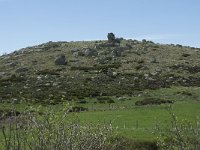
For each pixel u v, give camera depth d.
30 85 99.25
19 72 116.56
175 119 13.67
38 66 122.94
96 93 89.38
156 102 76.19
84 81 102.88
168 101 77.12
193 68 120.75
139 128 42.84
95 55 133.38
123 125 46.81
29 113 11.41
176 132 13.06
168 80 104.56
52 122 11.49
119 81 103.31
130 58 130.12
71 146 11.56
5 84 100.12
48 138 11.34
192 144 12.55
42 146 11.16
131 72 112.44
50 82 101.69
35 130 11.28
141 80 103.81
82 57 132.25
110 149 14.30
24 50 153.38
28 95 87.19
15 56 140.62
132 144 28.50
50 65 123.56
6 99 81.62
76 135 12.02
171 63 125.94
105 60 126.88
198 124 13.11
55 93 89.81
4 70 121.62
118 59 128.25
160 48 150.88
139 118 53.38
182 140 12.71
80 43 160.75
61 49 148.12
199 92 90.44
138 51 140.88
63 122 11.73
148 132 36.94
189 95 87.06
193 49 158.75
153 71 114.31
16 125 10.98
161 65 122.94
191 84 102.38
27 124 11.21
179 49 152.25
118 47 141.38
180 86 98.56
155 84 99.94
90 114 57.44
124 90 93.12
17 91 92.31
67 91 91.81
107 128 13.98
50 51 145.50
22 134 11.12
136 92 90.81
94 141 12.63
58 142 11.40
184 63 126.62
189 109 60.03
